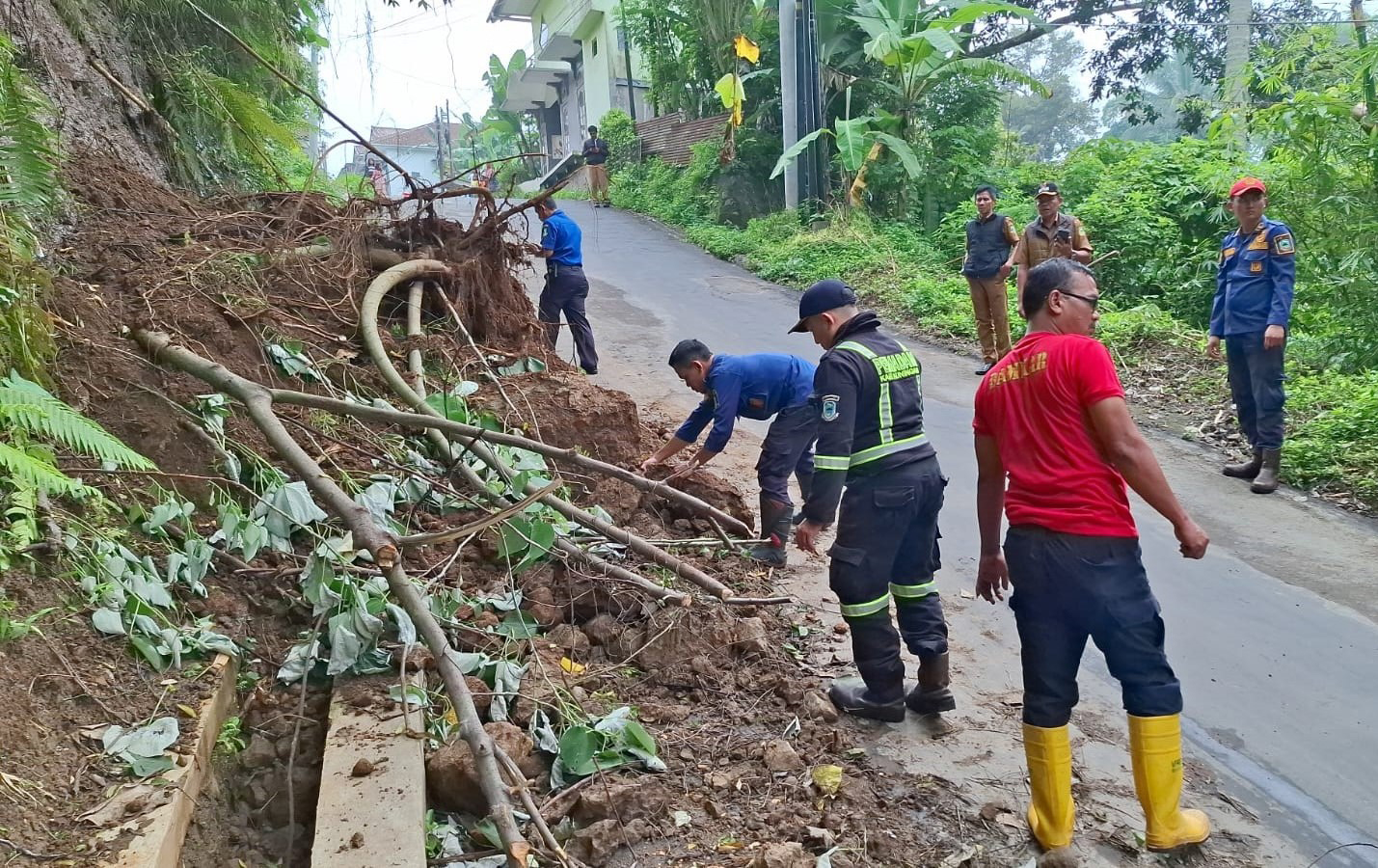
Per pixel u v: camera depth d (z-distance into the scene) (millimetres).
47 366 3557
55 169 4680
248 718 2998
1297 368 8461
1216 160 13578
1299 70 9367
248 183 8305
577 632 3732
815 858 2662
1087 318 2867
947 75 16859
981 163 17984
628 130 24922
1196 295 11852
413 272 5500
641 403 7500
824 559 4859
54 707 2578
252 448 3979
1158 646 2729
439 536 3033
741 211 18875
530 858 2594
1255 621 4379
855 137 15359
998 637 4188
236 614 3340
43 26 5777
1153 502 2621
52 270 4172
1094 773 3229
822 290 3488
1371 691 3803
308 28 9500
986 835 2871
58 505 3232
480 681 3262
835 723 3443
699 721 3367
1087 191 15203
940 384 8586
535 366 5656
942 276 13359
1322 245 8086
